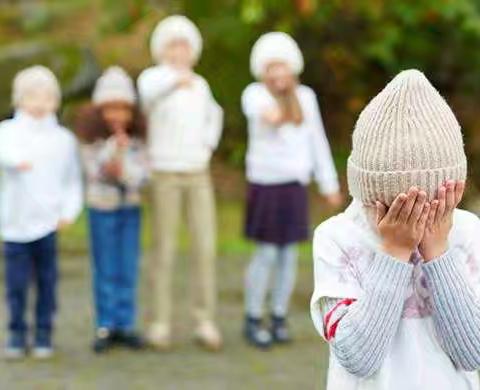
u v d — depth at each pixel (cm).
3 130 612
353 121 1363
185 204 660
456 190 267
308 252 961
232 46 1266
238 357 646
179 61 645
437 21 1230
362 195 274
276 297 675
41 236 618
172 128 640
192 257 665
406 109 266
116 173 629
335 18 1262
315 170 677
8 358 632
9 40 1454
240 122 1310
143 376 604
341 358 275
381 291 268
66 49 1123
